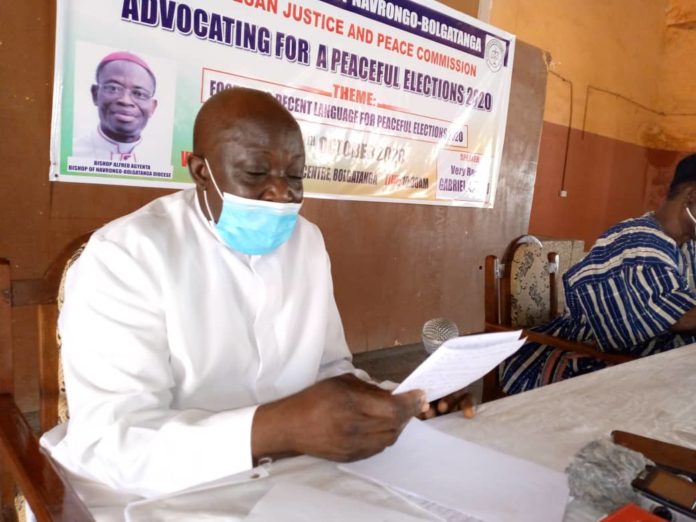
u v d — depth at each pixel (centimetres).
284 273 120
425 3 334
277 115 106
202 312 106
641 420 109
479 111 385
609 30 609
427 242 382
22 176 218
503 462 87
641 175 729
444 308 408
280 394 118
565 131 581
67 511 71
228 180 105
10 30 207
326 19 290
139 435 84
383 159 337
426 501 76
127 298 97
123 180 238
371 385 84
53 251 228
